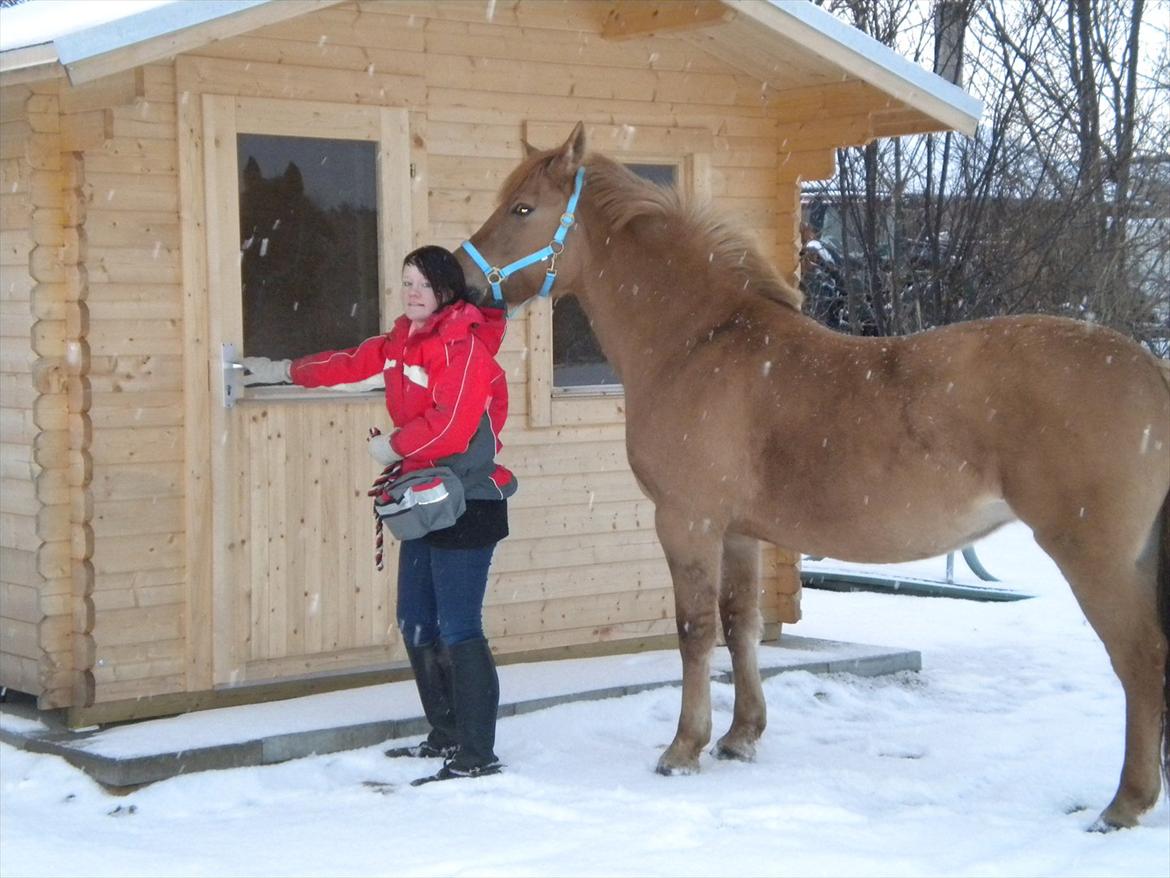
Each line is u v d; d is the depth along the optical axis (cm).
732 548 524
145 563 561
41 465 545
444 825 436
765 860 395
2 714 579
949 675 679
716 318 508
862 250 1270
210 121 568
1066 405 426
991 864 390
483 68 642
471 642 494
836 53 628
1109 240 1263
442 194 634
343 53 602
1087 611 429
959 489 445
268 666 593
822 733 562
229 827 443
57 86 535
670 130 696
